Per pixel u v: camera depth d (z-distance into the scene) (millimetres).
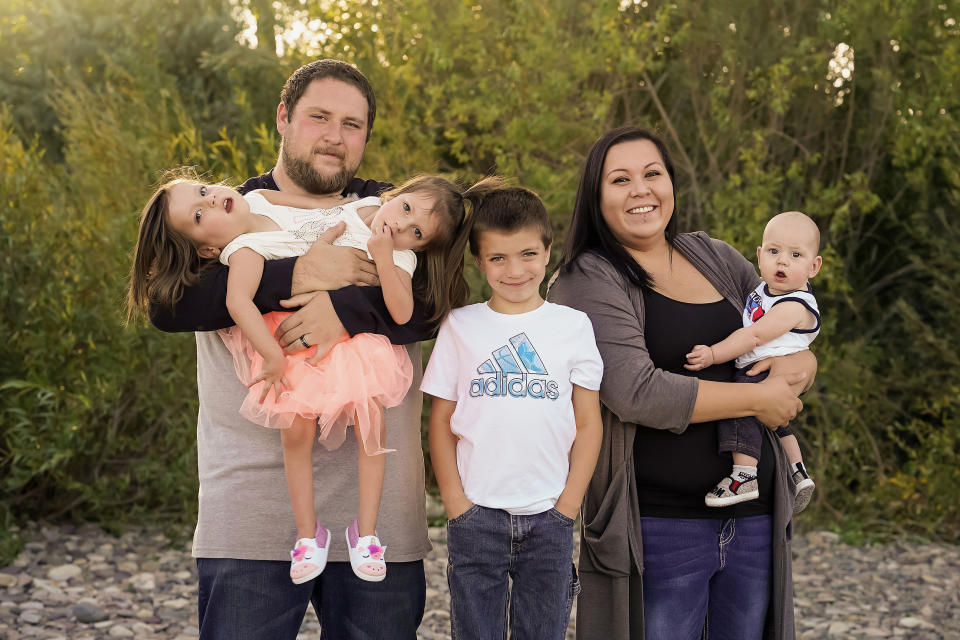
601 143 3117
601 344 2939
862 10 8078
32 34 10242
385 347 2783
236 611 2816
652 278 3109
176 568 6031
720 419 2967
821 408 7906
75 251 6766
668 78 9258
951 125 7992
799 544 7035
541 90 8016
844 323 8805
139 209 6695
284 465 2822
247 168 7137
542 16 8188
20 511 6871
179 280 2721
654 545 3021
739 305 3266
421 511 3000
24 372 6469
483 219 2803
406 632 2953
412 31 8375
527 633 2779
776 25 8758
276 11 8906
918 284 8539
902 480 7535
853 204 8945
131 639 4867
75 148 7309
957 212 8281
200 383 2971
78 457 6859
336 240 2816
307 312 2693
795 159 9117
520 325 2801
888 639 5141
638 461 3031
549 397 2736
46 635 4863
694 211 8766
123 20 10125
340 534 2865
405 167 7891
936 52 8328
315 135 2854
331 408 2662
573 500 2764
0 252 6539
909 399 8367
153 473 6832
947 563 6562
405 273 2797
